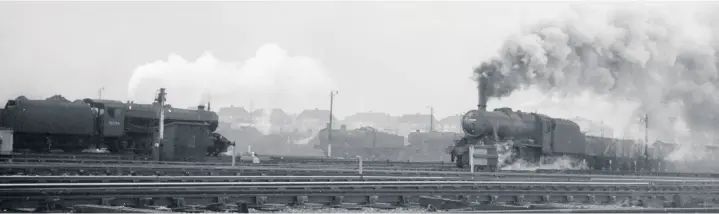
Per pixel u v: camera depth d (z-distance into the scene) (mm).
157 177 29938
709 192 38688
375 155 110812
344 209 26859
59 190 23688
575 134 60500
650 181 42906
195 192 25938
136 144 56781
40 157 44312
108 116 54469
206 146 51562
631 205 34281
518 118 56062
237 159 54562
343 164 57875
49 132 51688
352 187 30312
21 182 26812
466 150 53438
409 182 33281
